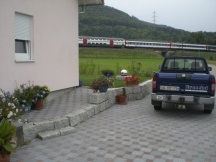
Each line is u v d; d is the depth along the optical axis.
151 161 4.75
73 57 10.48
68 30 10.01
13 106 5.46
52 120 6.27
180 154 5.10
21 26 7.52
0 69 6.61
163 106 9.87
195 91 7.89
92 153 5.06
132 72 19.58
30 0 7.72
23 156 4.85
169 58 9.66
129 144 5.60
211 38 103.81
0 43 6.59
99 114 8.27
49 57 8.84
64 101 8.78
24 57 7.76
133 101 10.77
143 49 66.31
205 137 6.19
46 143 5.53
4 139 4.30
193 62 9.45
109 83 9.28
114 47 62.06
